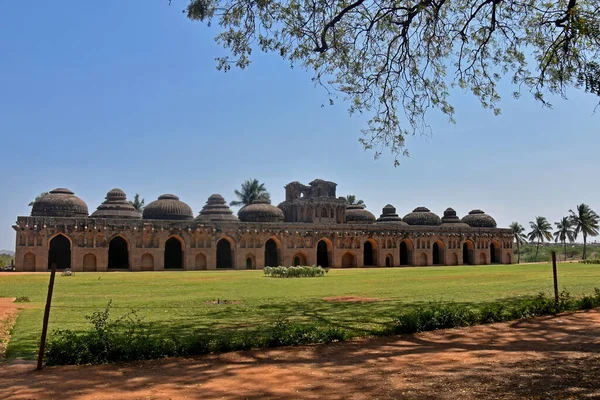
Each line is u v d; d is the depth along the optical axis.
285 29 13.50
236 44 13.45
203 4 12.67
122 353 9.11
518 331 11.47
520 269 44.81
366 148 16.03
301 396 6.77
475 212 72.44
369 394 6.79
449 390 6.89
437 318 12.06
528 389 6.86
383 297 19.53
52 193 50.62
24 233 44.50
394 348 9.79
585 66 11.79
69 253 50.19
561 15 13.01
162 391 7.10
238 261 52.47
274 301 18.42
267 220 56.78
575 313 14.10
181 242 50.75
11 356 9.36
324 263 61.69
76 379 7.75
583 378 7.38
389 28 14.42
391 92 15.35
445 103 15.62
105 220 47.28
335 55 14.72
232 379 7.68
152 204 54.41
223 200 59.38
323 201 61.22
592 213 80.19
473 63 15.16
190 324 12.88
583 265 50.94
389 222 67.06
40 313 15.08
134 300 18.94
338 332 10.82
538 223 88.25
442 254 64.38
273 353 9.48
